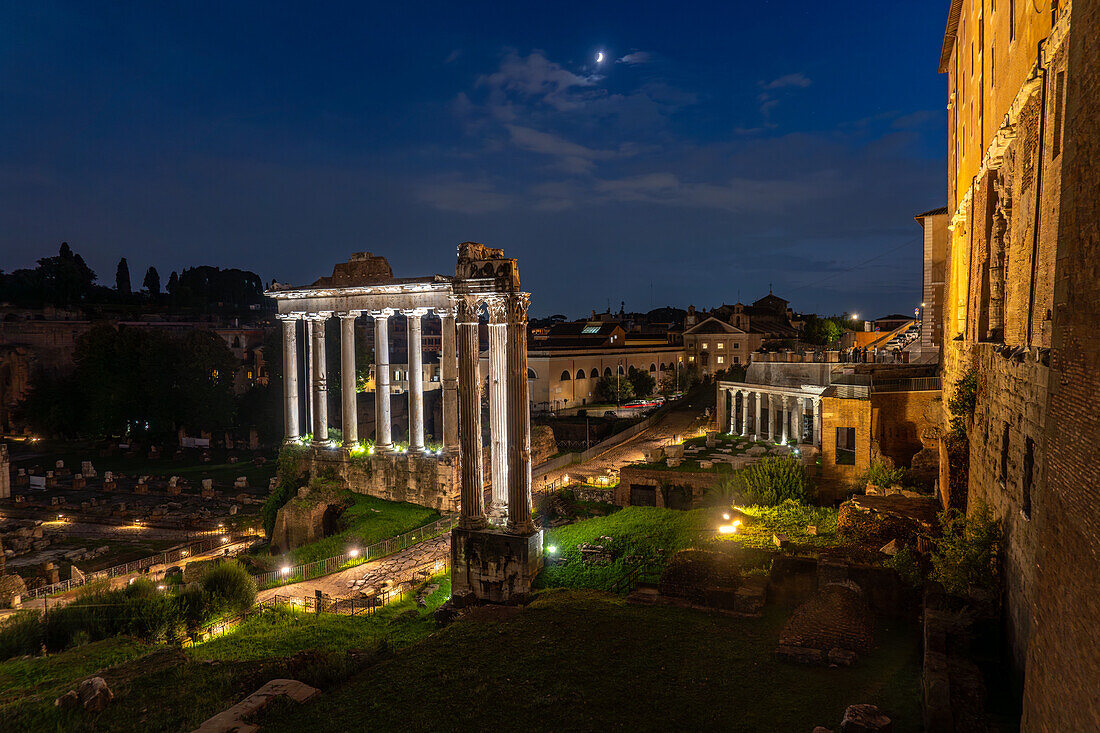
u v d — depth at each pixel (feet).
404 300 145.48
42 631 83.66
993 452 66.85
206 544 154.81
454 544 91.61
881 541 80.28
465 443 92.27
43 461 269.23
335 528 147.74
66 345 368.89
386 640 77.41
